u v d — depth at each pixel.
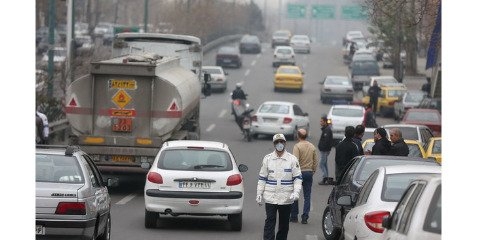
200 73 71.69
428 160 34.22
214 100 134.88
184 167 38.72
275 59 190.50
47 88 81.56
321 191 55.78
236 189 38.56
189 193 38.19
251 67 189.62
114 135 52.62
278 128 91.06
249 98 140.50
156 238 36.56
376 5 61.03
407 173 28.19
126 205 47.78
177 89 52.62
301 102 137.00
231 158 39.47
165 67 55.22
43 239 28.50
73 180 29.53
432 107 103.06
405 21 62.09
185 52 70.69
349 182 34.00
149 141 52.47
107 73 52.38
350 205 30.14
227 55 184.38
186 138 56.47
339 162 46.81
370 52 175.62
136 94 52.53
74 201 28.53
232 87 154.12
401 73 151.25
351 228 28.08
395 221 21.73
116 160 52.53
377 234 25.33
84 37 169.50
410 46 167.62
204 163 38.94
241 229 39.53
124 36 70.50
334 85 134.88
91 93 52.69
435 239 18.20
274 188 33.28
